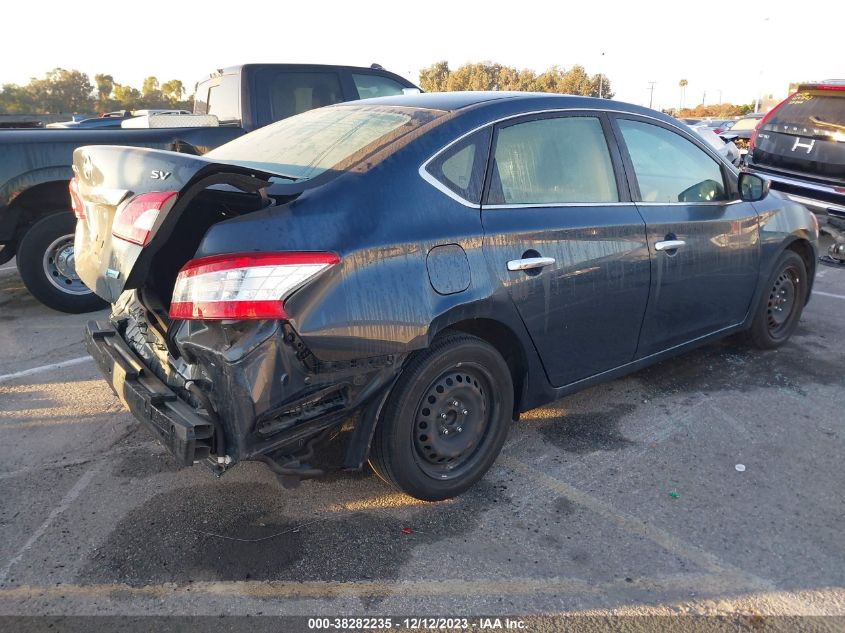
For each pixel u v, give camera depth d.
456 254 2.83
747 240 4.30
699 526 2.91
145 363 2.93
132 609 2.44
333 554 2.73
